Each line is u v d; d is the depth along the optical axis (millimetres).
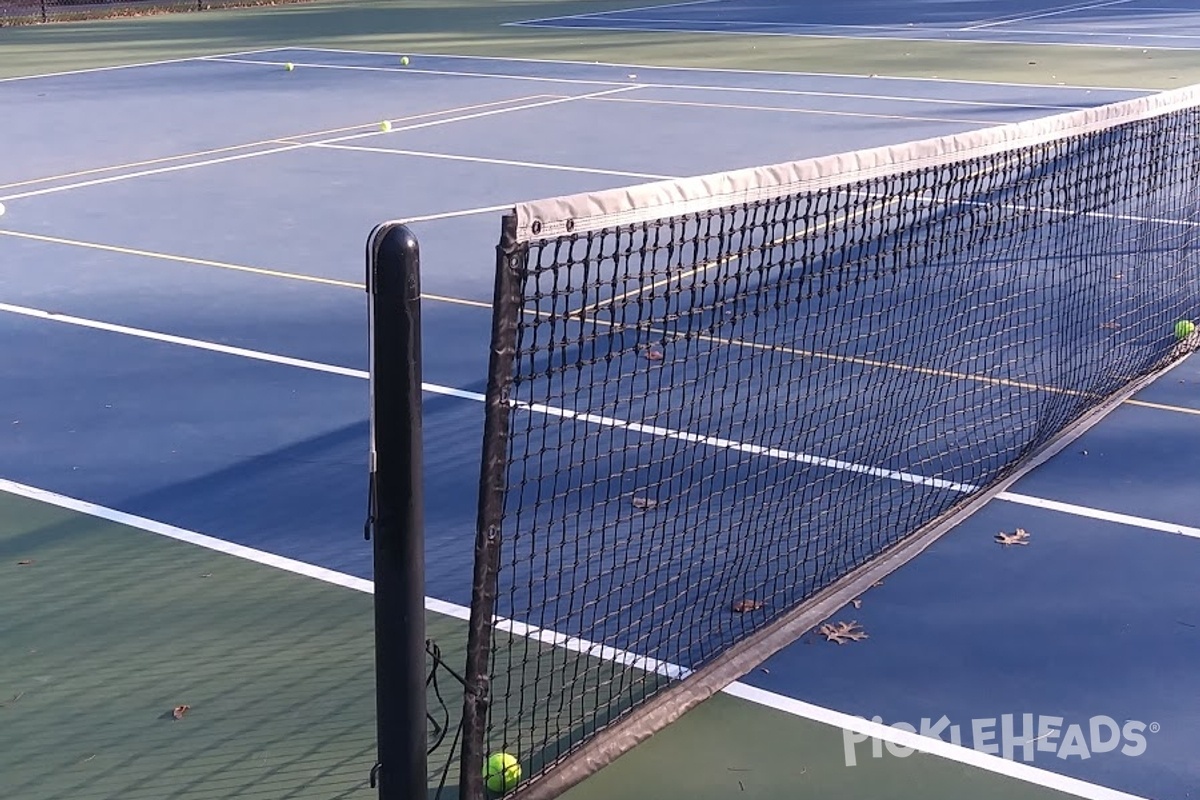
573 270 10180
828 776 4289
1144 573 5754
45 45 26281
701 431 7105
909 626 5285
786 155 14609
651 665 4914
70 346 8664
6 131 16562
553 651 4895
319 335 8922
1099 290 9688
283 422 7379
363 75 21797
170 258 10836
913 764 4367
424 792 3807
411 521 3609
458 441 7109
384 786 3775
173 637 5133
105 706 4660
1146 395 7980
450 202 12672
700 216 4965
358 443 7098
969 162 8109
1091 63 22672
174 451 6969
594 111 17969
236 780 4246
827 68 22344
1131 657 5070
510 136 16062
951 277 9867
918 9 34000
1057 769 4352
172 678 4848
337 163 14516
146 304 9594
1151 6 34219
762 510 6219
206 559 5785
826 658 5031
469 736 3939
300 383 8016
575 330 8789
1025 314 9109
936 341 8570
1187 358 8648
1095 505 6445
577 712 4594
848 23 30328
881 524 6117
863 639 5172
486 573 3881
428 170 14086
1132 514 6348
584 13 33281
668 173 13703
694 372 7980
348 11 33875
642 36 27844
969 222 11258
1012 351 8438
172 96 19531
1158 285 9852
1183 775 4332
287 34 28297
